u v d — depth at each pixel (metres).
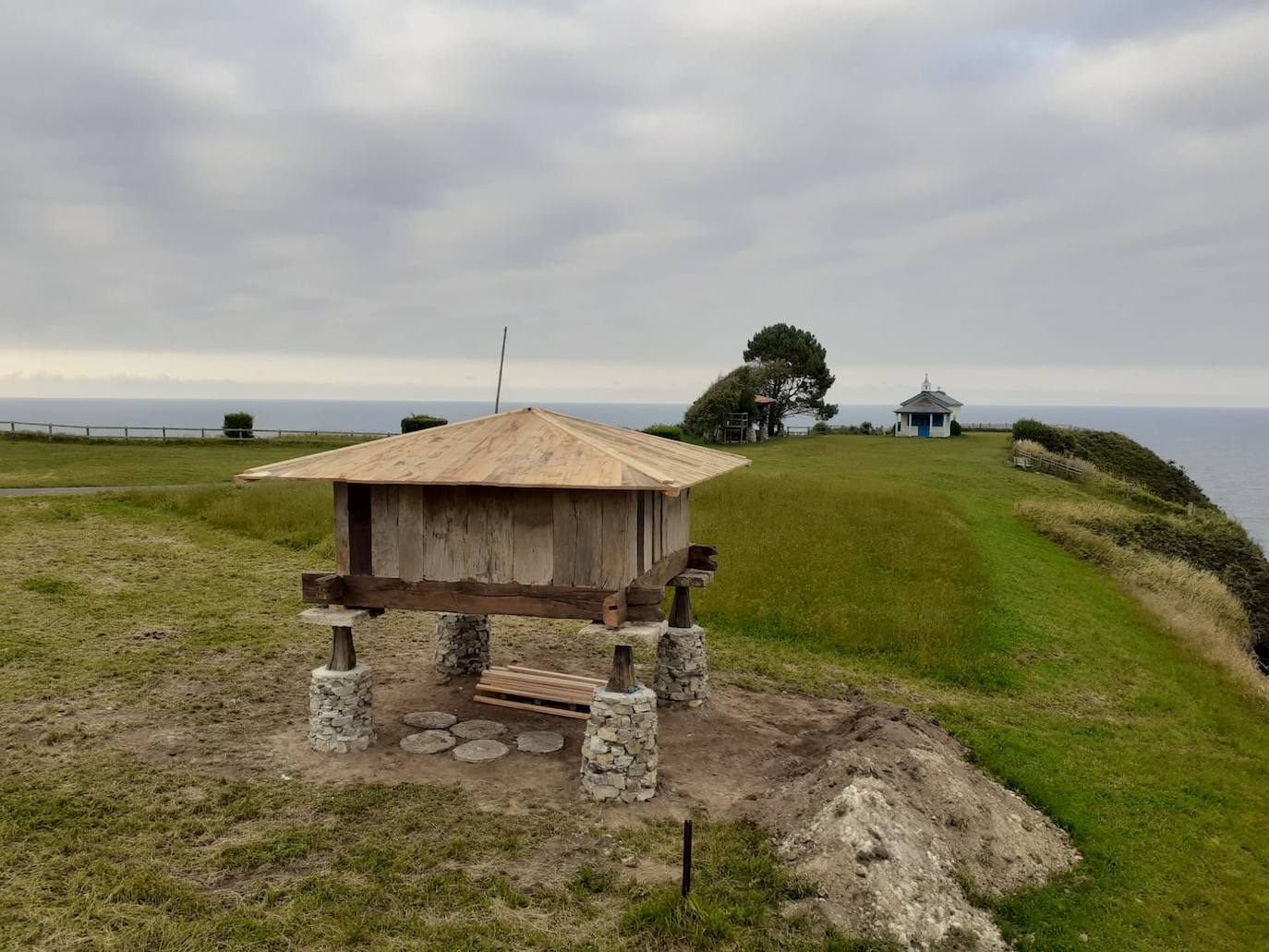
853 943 8.48
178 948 7.65
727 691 16.23
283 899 8.56
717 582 22.62
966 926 9.02
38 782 10.79
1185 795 13.60
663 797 11.45
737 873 9.58
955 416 80.50
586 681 14.58
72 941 7.64
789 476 40.31
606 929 8.42
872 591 22.53
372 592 11.95
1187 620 26.16
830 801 10.38
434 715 13.95
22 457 43.94
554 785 11.58
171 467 42.06
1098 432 74.50
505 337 13.95
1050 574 27.94
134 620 18.41
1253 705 19.58
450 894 8.81
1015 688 17.95
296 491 32.16
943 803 10.87
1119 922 9.88
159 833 9.75
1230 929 10.05
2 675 14.50
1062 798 12.65
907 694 16.81
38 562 22.14
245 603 20.42
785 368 81.19
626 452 11.74
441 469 11.02
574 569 11.11
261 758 12.01
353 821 10.29
